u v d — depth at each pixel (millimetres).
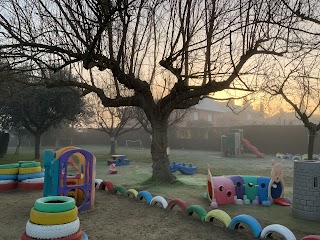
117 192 8641
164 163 10086
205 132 31969
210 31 7094
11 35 7441
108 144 39281
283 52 7273
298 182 6355
